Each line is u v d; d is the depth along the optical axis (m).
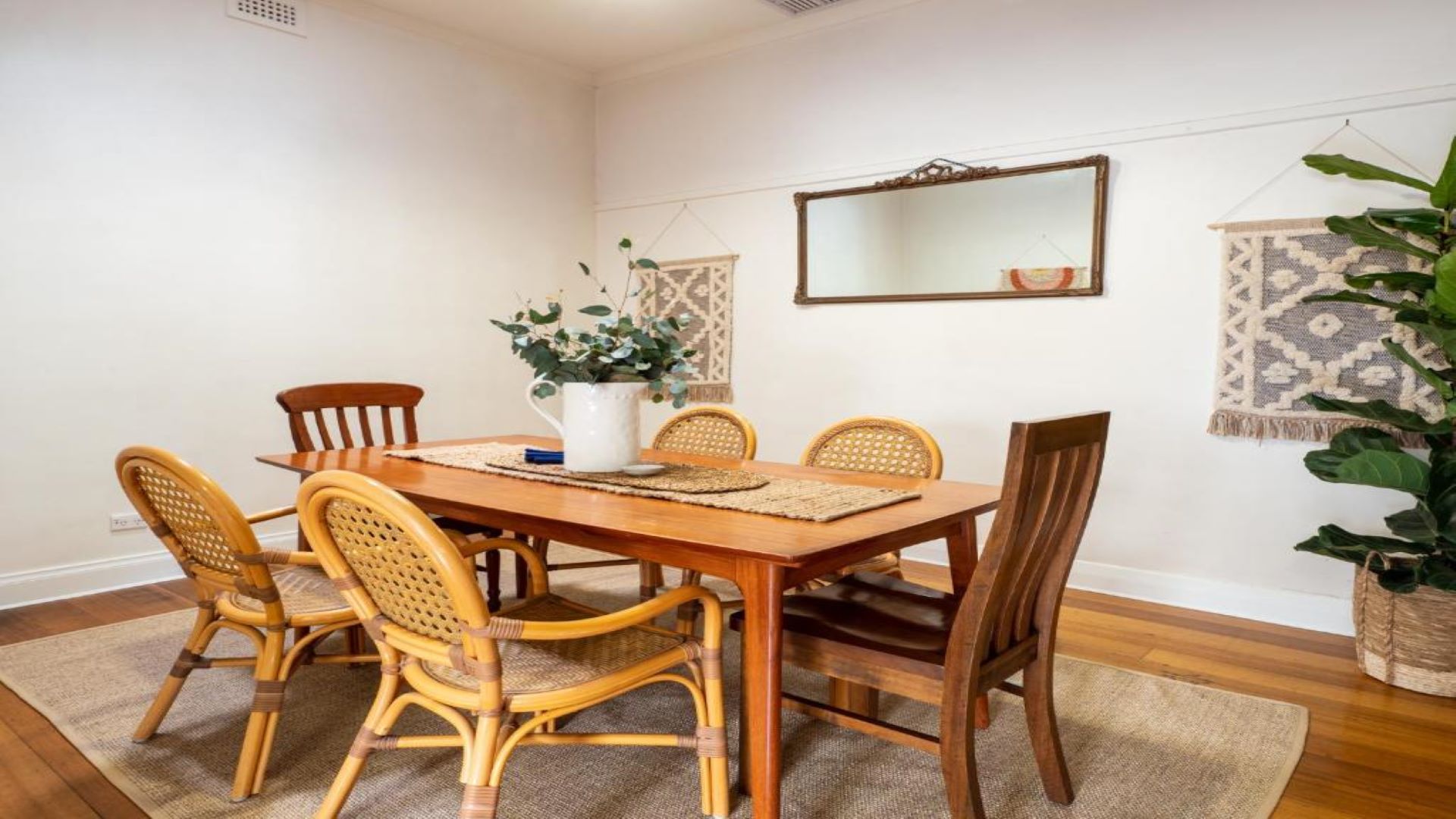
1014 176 3.42
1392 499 2.76
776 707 1.40
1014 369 3.48
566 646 1.57
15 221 2.94
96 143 3.11
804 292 4.04
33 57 2.96
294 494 3.73
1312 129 2.84
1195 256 3.06
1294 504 2.93
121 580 3.23
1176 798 1.77
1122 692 2.32
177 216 3.33
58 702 2.16
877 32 3.78
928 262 3.67
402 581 1.34
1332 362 2.80
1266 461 2.97
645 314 4.68
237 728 2.03
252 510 3.60
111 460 3.21
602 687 1.41
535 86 4.58
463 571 1.22
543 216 4.68
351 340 3.90
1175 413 3.14
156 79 3.25
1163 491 3.18
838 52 3.91
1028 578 1.58
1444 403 2.61
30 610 2.95
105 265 3.16
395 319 4.05
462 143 4.27
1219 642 2.74
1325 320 2.80
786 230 4.13
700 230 4.47
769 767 1.42
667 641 1.60
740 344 4.33
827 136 3.96
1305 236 2.83
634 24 4.05
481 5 3.83
